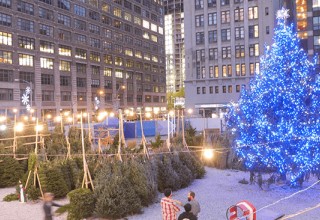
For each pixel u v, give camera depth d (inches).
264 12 3117.6
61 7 3860.7
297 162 814.5
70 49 3983.8
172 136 1402.6
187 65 3339.1
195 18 3331.7
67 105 3890.3
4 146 1065.5
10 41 3270.2
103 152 1034.1
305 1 3316.9
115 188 677.3
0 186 941.2
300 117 809.5
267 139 835.4
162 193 844.0
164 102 6092.5
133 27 5275.6
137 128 2046.0
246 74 3149.6
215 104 3225.9
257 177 957.2
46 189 781.9
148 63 5659.5
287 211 682.2
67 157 890.7
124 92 4963.1
